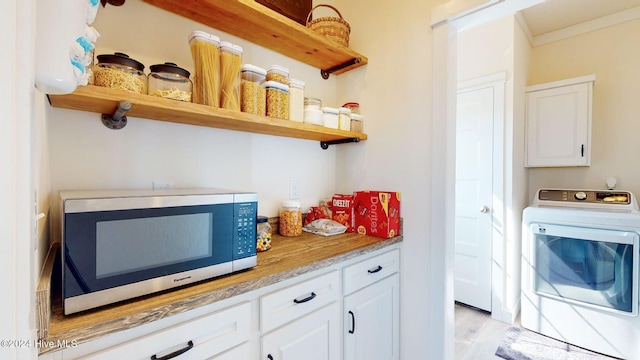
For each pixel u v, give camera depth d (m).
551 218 2.13
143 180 1.11
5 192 0.31
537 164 2.60
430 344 1.44
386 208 1.48
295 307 1.03
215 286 0.85
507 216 2.38
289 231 1.52
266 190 1.53
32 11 0.35
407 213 1.53
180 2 1.11
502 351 1.96
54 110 0.93
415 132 1.50
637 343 1.82
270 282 0.94
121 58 0.87
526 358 1.89
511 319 2.34
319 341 1.12
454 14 1.33
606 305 1.92
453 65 1.41
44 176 0.75
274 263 1.06
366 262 1.34
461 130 2.64
